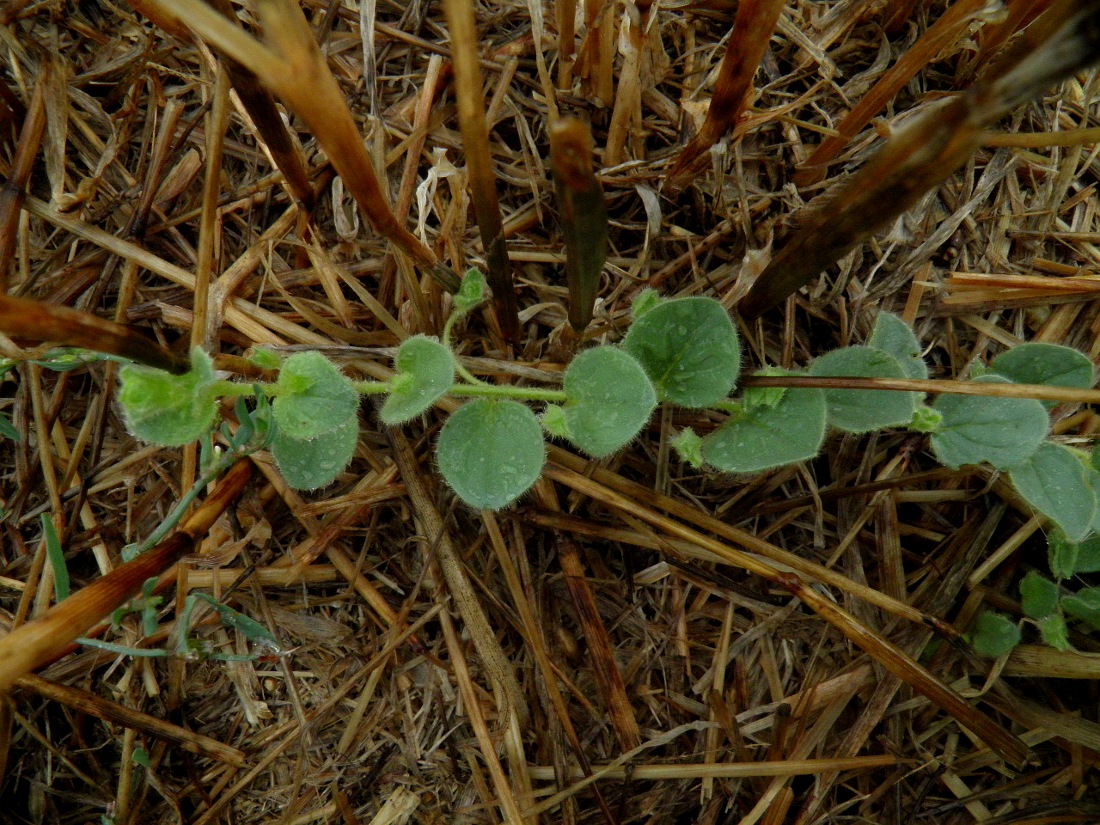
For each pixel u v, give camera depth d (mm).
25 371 235
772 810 231
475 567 239
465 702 228
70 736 235
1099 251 247
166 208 244
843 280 243
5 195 228
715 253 248
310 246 237
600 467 232
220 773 234
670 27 248
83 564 241
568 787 229
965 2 194
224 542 234
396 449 231
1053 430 241
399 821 234
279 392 184
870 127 244
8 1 236
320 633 239
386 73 252
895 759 234
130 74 243
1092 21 111
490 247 192
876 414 208
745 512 241
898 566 241
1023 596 231
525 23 250
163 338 235
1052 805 229
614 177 241
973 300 245
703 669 244
